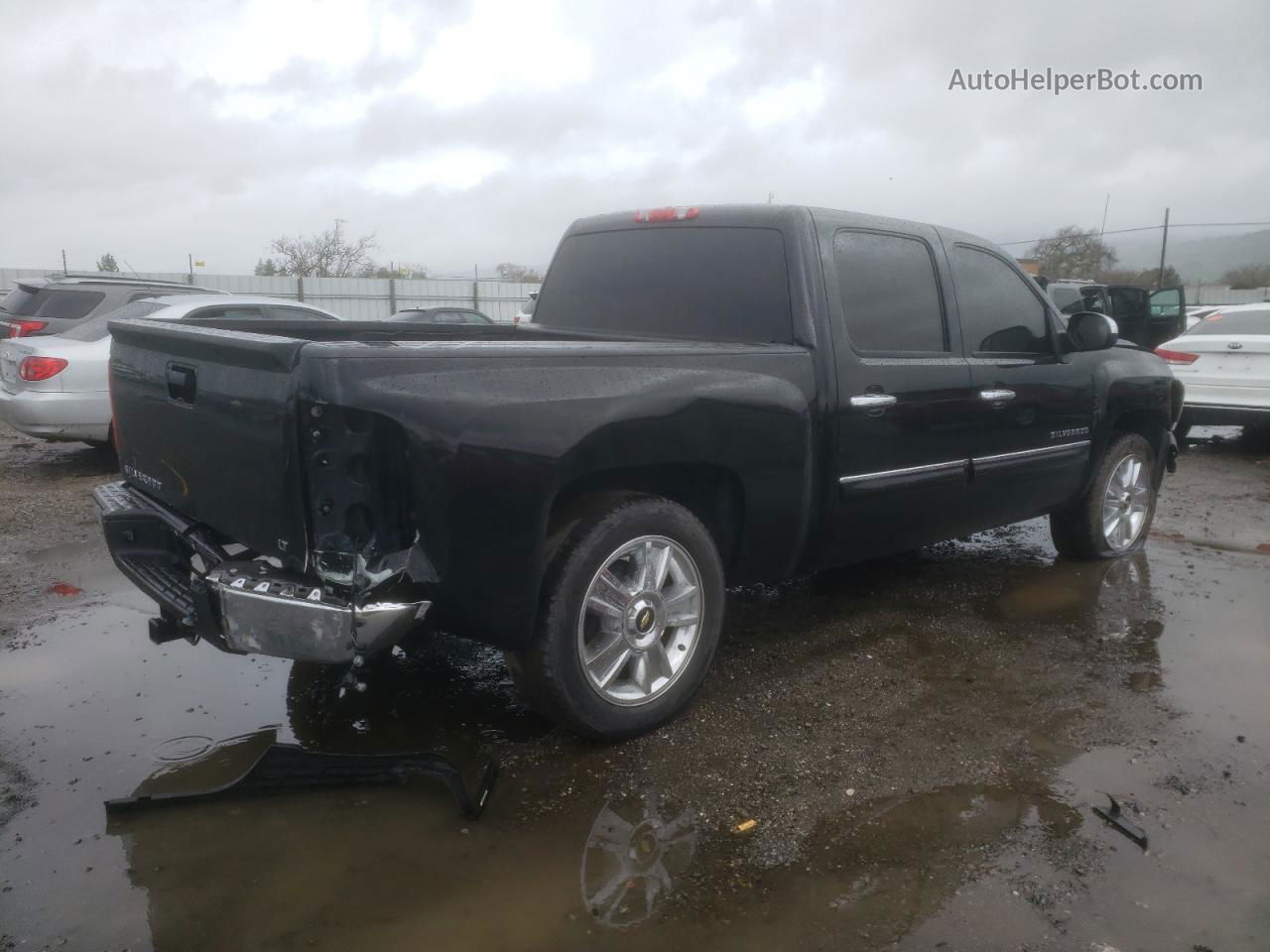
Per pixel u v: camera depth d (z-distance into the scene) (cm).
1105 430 516
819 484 364
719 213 395
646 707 320
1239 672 386
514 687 367
